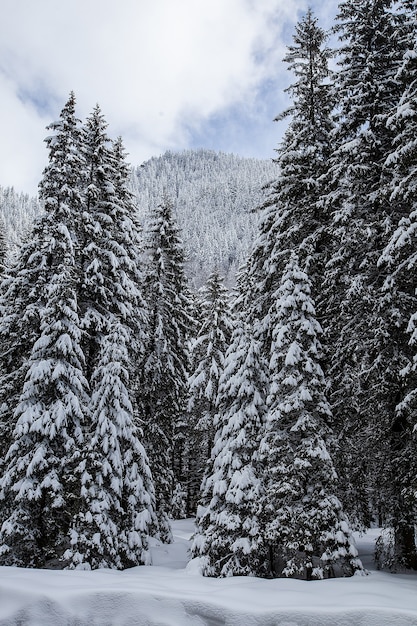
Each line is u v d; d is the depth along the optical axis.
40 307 18.17
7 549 14.41
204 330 28.89
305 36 19.05
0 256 29.81
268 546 13.89
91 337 18.67
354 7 16.59
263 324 17.19
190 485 37.12
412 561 13.06
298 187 18.09
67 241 18.28
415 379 13.20
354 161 15.98
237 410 15.77
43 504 15.48
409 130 12.90
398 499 13.34
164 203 26.94
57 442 16.14
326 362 16.14
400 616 8.16
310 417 13.30
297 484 12.52
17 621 9.58
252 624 8.73
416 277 13.68
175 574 13.45
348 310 15.11
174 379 24.55
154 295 24.78
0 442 18.31
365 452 14.24
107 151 21.27
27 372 16.23
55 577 11.62
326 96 17.33
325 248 17.45
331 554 11.82
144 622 9.40
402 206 15.08
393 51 16.09
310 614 8.62
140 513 15.37
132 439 15.90
